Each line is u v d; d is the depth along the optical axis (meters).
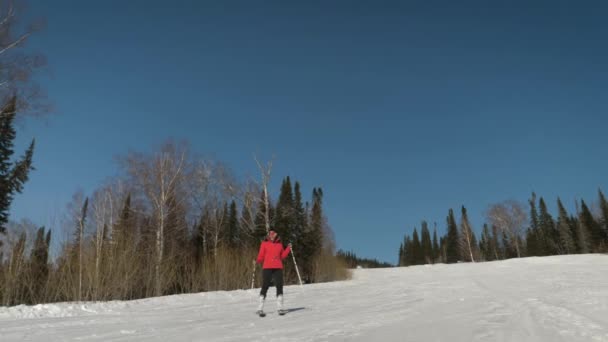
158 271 17.47
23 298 13.34
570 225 73.81
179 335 5.57
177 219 29.94
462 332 4.98
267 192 30.97
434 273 30.11
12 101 18.34
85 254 13.97
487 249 83.31
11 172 27.00
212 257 20.95
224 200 35.62
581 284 12.90
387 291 13.72
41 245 14.50
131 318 7.72
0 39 17.03
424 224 98.25
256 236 31.27
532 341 4.30
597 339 4.31
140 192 28.50
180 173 29.95
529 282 14.94
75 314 8.61
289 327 5.99
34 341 5.30
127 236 17.00
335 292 14.00
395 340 4.59
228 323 6.73
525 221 70.62
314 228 32.38
